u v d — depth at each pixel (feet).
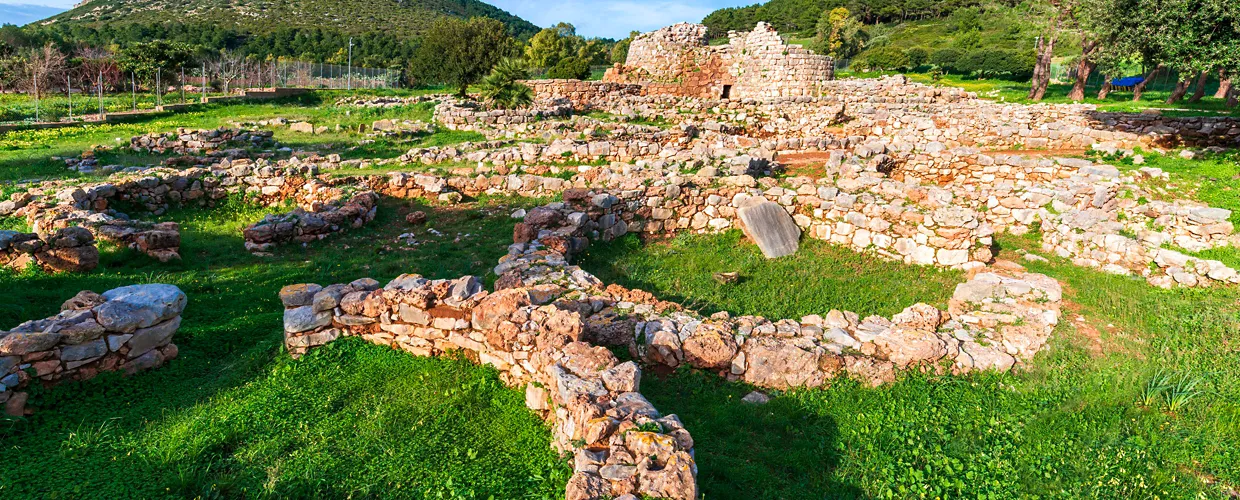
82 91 138.10
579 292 28.68
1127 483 18.31
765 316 31.40
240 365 22.43
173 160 63.26
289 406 19.80
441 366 22.79
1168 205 42.60
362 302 24.00
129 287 22.48
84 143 74.64
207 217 48.88
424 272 35.32
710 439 19.80
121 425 18.63
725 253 42.57
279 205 52.13
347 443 18.13
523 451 18.19
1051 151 74.43
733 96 123.24
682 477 14.70
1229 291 33.81
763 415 21.49
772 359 23.67
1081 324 29.58
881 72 186.29
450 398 20.62
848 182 48.39
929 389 23.31
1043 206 46.83
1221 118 70.38
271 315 27.14
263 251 38.63
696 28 123.34
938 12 326.24
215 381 21.40
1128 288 35.40
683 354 24.26
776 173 59.77
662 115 98.94
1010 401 22.74
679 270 39.14
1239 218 40.70
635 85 117.29
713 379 23.70
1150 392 22.82
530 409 20.16
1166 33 55.31
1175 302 32.53
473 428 19.29
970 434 20.61
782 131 97.40
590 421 16.66
